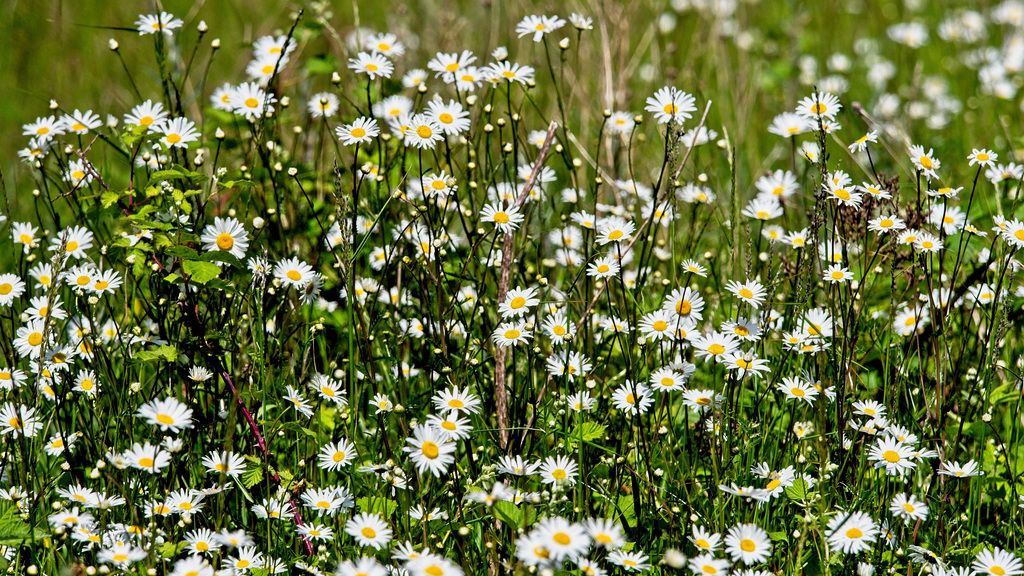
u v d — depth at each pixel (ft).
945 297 14.47
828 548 10.62
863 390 14.02
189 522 10.85
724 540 10.34
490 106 14.66
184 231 12.03
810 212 14.03
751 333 12.42
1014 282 14.99
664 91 13.83
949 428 13.30
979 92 28.19
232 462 11.49
